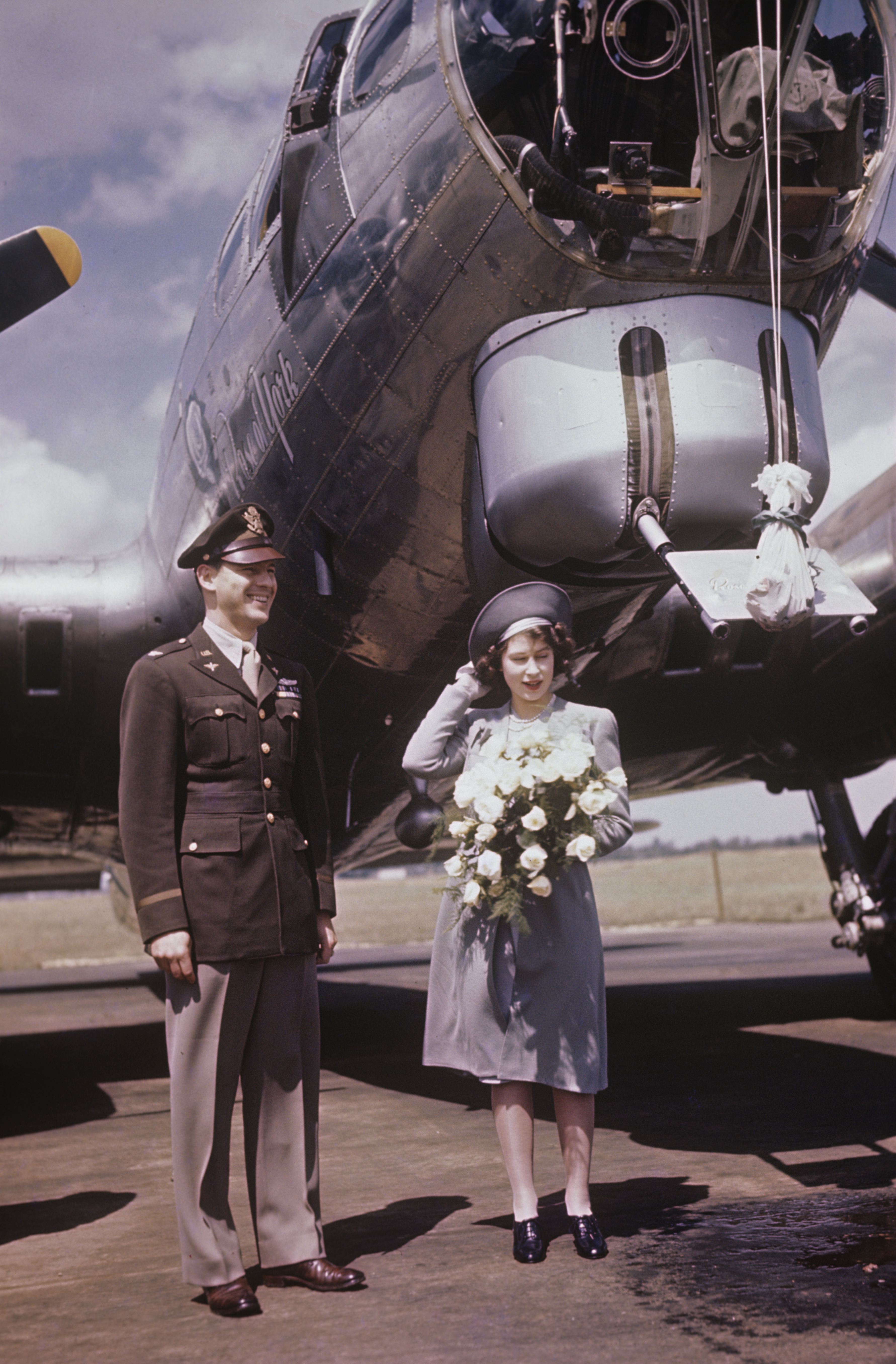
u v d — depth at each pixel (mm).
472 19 4055
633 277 3875
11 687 7172
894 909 7469
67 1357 2381
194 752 2885
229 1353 2355
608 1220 3225
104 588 7188
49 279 4652
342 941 33062
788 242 3959
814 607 3373
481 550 4738
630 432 3824
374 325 4438
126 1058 8211
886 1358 2150
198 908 2799
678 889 68000
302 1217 2824
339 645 5574
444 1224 3311
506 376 4051
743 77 3736
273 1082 2869
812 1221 3096
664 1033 7750
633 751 7785
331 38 4926
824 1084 5355
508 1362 2211
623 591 4535
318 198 4602
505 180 3889
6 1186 4152
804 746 7812
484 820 2895
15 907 85500
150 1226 3506
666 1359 2184
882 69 3945
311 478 5051
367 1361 2256
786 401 3949
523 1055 2926
